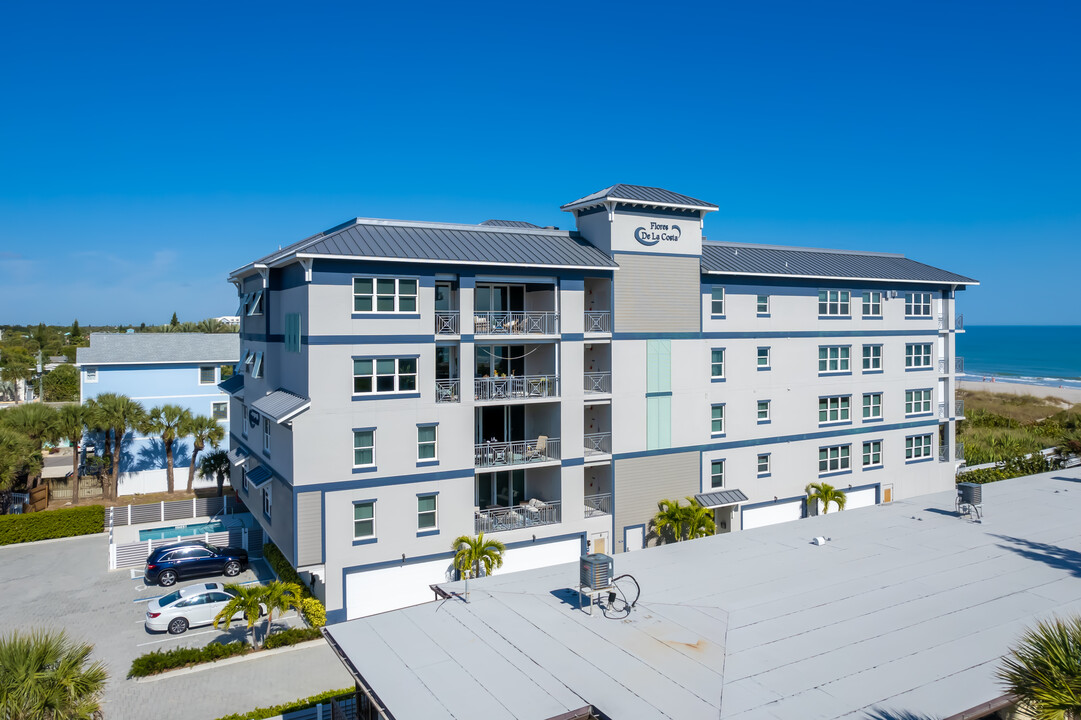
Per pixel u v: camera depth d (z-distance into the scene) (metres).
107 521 40.34
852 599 18.75
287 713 20.91
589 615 17.92
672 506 35.06
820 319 41.25
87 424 44.00
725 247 41.31
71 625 28.44
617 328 34.53
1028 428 69.81
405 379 29.77
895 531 24.80
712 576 20.62
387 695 14.18
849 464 42.84
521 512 33.38
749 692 14.06
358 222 31.44
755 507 39.34
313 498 28.05
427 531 30.23
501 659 15.66
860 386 42.91
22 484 44.81
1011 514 26.77
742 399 38.62
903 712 13.28
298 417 27.73
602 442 35.12
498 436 34.59
